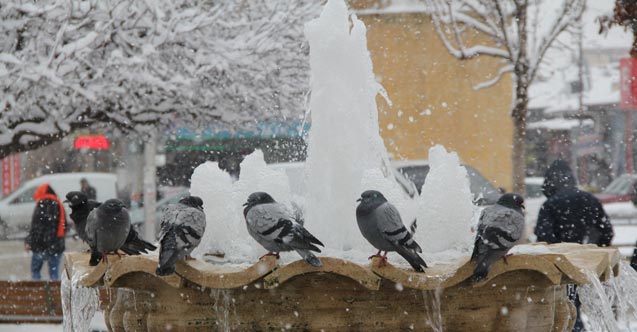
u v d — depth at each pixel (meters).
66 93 14.58
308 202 5.94
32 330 10.11
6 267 21.12
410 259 4.69
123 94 15.14
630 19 11.20
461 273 4.66
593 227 9.63
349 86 5.96
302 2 17.61
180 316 5.03
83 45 14.37
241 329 4.98
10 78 14.02
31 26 14.47
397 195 5.67
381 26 25.48
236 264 5.10
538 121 35.28
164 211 4.82
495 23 20.06
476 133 25.81
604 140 34.94
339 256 5.17
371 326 4.94
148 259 4.84
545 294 5.17
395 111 25.73
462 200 5.57
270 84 17.52
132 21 15.22
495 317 5.02
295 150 18.45
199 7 16.34
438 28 20.08
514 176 19.06
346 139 5.90
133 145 25.69
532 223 15.95
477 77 25.53
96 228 5.19
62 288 5.80
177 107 16.02
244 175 5.80
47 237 15.09
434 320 4.93
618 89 34.19
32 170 33.12
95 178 25.97
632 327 7.34
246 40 16.88
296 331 4.95
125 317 5.34
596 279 4.81
